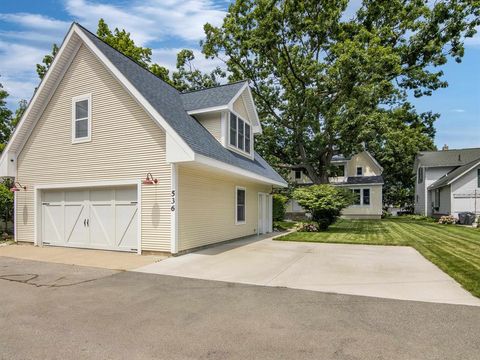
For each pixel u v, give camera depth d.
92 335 3.76
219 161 9.87
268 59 24.62
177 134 8.70
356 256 9.08
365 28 22.08
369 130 21.47
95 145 10.34
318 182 25.36
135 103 9.72
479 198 22.84
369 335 3.72
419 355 3.22
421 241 12.25
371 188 30.44
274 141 26.00
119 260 8.52
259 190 16.53
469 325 3.99
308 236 14.23
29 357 3.23
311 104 22.86
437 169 29.95
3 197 13.09
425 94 24.42
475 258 8.45
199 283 6.16
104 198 10.35
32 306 4.82
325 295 5.33
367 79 20.42
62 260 8.55
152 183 9.30
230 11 24.42
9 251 10.16
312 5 22.53
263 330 3.88
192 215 10.02
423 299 5.07
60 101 11.08
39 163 11.45
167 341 3.59
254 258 8.79
